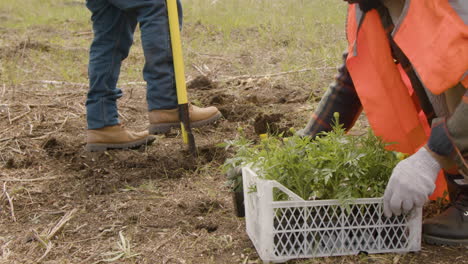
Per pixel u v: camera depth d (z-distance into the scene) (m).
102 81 3.23
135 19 3.30
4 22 8.45
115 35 3.22
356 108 2.46
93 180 2.92
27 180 2.95
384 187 2.04
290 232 1.96
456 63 1.78
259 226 2.01
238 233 2.28
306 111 4.03
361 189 2.06
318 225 2.00
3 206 2.65
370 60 2.17
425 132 2.40
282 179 2.00
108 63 3.23
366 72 2.18
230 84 4.89
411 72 2.15
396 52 2.17
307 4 8.34
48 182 2.92
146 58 3.04
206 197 2.67
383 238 2.05
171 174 2.99
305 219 1.95
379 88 2.16
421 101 2.22
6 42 6.78
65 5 9.90
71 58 5.98
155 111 3.10
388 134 2.18
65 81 5.10
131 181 2.92
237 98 4.39
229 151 3.26
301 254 1.99
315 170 1.98
